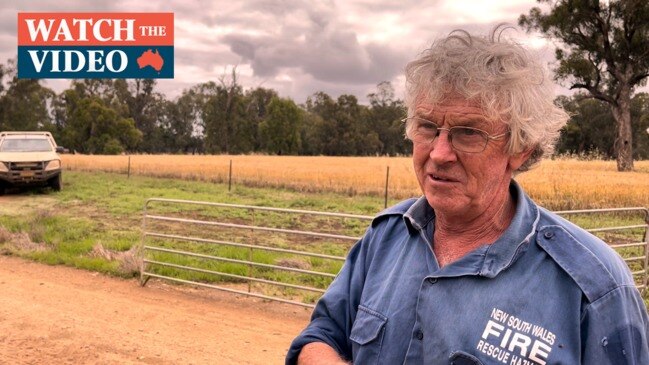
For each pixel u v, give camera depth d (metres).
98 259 8.79
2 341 5.29
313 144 90.31
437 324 1.29
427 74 1.34
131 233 11.62
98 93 98.50
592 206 16.70
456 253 1.41
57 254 9.23
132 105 100.44
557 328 1.19
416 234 1.49
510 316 1.22
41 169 19.33
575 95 46.66
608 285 1.21
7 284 7.54
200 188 23.16
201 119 101.19
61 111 98.19
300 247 10.30
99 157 43.38
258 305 6.86
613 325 1.20
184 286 7.65
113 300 6.89
